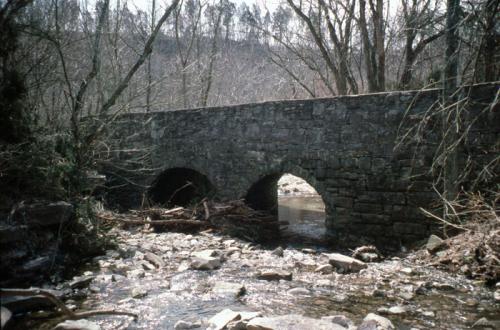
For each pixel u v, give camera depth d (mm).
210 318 4324
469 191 6965
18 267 5055
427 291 5336
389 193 8008
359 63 17359
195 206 10102
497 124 6789
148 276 5871
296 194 19328
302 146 9000
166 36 23781
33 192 5996
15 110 6105
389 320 4176
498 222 6074
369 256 7043
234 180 10148
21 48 7270
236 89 27656
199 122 10656
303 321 3936
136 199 11992
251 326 3902
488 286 5500
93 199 7980
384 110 7973
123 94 13258
